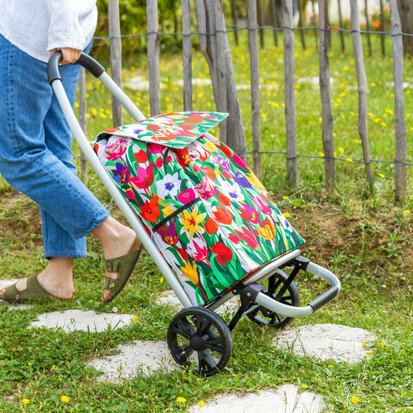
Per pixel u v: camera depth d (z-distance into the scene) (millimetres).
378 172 4035
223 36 3703
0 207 3928
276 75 8414
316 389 2129
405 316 2809
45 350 2461
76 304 2963
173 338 2334
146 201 2242
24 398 2113
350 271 3242
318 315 2834
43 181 2555
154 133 2234
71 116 2291
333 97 6961
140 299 3027
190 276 2252
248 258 2162
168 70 9070
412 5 9352
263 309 2686
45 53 2469
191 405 2076
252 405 2043
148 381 2230
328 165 3762
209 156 2338
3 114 2500
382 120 5754
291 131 3791
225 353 2172
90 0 2631
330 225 3492
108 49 6004
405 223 3379
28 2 2434
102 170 2254
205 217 2176
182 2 3691
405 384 2125
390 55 9922
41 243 3701
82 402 2115
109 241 2656
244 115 5984
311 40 11758
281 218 2418
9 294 2943
